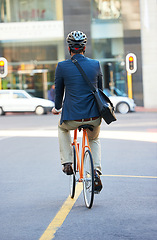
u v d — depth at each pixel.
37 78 53.22
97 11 51.47
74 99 8.79
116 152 17.17
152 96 50.25
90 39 51.47
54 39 52.50
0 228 7.86
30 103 43.66
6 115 44.78
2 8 52.94
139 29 50.81
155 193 10.33
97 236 7.25
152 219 8.20
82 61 8.89
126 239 7.09
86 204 9.14
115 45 51.38
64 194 10.41
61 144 9.48
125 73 51.00
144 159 15.34
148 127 26.97
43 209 9.08
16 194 10.50
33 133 25.12
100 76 9.02
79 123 8.87
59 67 8.92
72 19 51.59
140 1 50.69
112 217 8.36
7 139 22.41
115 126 28.31
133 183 11.49
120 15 51.31
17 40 52.94
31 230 7.68
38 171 13.41
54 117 39.34
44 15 52.53
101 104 8.66
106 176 12.46
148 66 50.34
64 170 9.47
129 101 42.75
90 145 9.41
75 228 7.71
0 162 15.27
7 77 53.41
